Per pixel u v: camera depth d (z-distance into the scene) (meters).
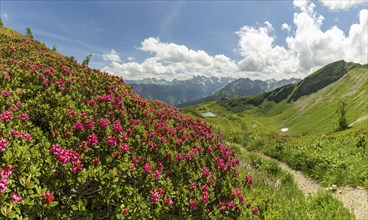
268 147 24.92
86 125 8.20
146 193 7.31
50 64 16.52
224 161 13.32
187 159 10.22
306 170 17.89
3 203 4.56
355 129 90.19
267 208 11.14
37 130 7.51
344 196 12.60
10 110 7.92
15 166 5.30
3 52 18.86
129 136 9.78
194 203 8.19
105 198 6.11
